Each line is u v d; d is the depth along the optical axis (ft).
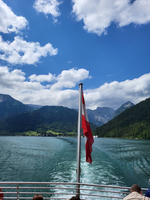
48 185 66.54
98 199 49.26
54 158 151.43
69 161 131.03
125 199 13.93
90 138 24.14
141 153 197.47
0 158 154.30
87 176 80.02
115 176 80.64
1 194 19.31
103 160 135.13
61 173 88.28
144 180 74.54
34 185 67.31
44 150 232.53
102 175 82.17
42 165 115.65
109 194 54.44
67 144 367.86
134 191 14.57
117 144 375.66
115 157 157.17
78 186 20.48
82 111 24.44
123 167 106.11
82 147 265.34
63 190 59.11
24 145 331.98
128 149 253.24
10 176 84.64
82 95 24.71
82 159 138.21
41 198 12.24
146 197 13.55
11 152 206.69
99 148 261.44
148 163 125.90
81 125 23.94
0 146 302.25
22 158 153.58
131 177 79.51
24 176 84.17
